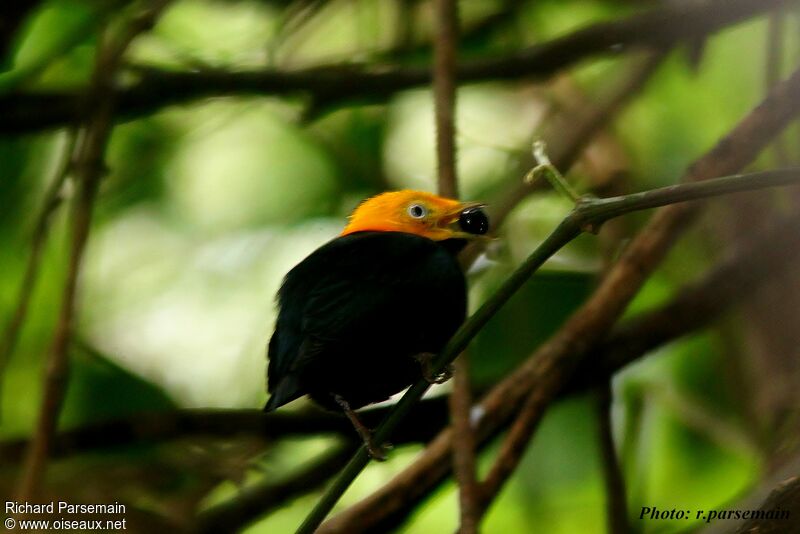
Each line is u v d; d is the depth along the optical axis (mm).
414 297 6617
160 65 11844
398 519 9555
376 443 5859
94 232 13016
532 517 11461
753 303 9859
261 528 11930
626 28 10414
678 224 8766
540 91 13086
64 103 10688
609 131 12305
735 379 10531
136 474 10219
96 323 12828
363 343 6555
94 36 11695
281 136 13391
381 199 8227
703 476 11492
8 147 12523
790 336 9586
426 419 10078
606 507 9578
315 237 13258
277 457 11500
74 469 10289
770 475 6633
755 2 10141
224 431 10125
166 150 13109
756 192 10914
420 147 13367
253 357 12812
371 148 13273
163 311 12977
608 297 8758
